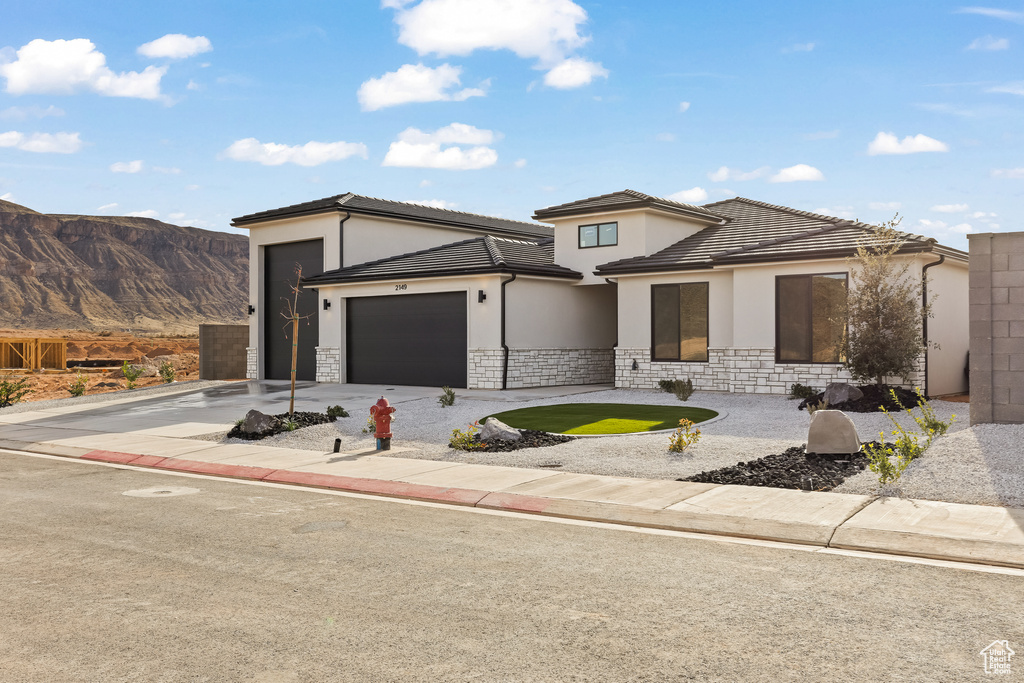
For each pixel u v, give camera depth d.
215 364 29.38
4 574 6.26
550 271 22.88
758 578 6.09
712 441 12.37
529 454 11.91
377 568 6.40
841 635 4.88
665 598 5.61
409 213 28.50
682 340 21.05
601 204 23.28
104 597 5.69
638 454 11.56
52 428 16.48
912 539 7.04
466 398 19.66
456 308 22.86
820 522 7.66
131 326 156.25
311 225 26.91
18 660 4.56
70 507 8.92
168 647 4.75
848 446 10.74
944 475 9.22
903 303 15.92
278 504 9.09
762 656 4.56
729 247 21.45
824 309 18.22
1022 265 12.02
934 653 4.59
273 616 5.28
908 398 15.88
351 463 11.71
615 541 7.31
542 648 4.70
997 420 12.20
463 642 4.80
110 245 180.38
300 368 27.55
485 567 6.43
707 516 8.04
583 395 20.02
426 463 11.59
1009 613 5.26
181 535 7.55
